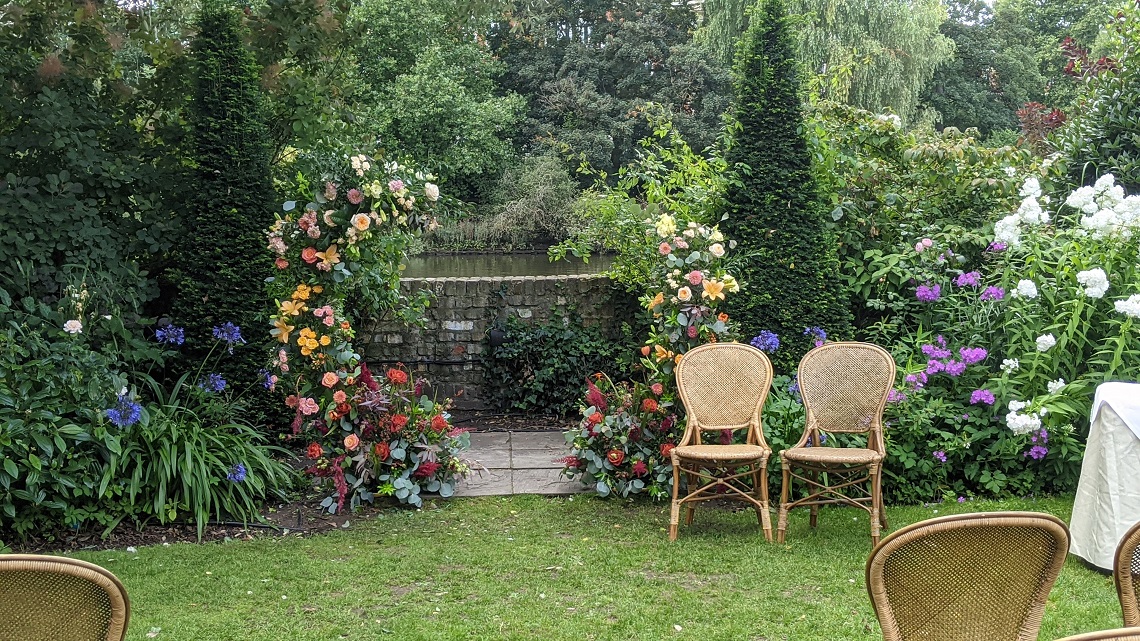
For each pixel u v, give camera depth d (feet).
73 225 16.89
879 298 19.33
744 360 15.14
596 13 79.71
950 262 19.07
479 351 23.49
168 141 18.34
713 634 10.28
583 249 23.39
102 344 16.69
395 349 23.36
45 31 17.49
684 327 16.38
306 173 18.60
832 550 13.29
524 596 11.57
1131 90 20.63
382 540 14.06
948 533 6.25
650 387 16.37
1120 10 21.47
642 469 15.92
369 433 15.98
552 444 20.24
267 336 17.79
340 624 10.67
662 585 11.94
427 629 10.48
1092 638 4.89
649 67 75.92
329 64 21.02
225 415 16.48
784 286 18.07
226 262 17.46
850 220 19.80
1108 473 12.19
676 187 23.30
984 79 87.61
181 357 17.28
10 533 13.71
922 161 20.59
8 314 15.15
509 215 61.87
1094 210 16.53
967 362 16.37
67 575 5.77
